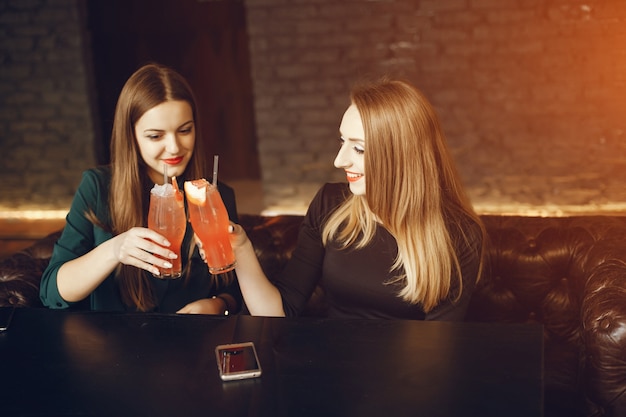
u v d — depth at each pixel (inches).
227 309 71.2
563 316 80.3
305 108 195.0
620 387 63.4
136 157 67.9
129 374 47.3
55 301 63.4
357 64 188.9
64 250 68.4
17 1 194.5
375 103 64.9
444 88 186.4
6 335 53.6
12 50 198.2
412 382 45.3
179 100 65.7
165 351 50.4
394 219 66.1
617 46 176.2
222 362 47.7
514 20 178.7
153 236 55.6
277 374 46.6
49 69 199.2
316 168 199.5
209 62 229.0
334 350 49.8
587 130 183.0
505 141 187.3
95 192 70.2
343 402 43.1
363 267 69.5
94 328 54.4
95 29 215.6
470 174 191.2
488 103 185.5
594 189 186.1
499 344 49.9
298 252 73.8
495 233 82.7
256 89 195.3
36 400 44.4
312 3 186.7
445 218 68.2
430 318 68.5
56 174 207.6
